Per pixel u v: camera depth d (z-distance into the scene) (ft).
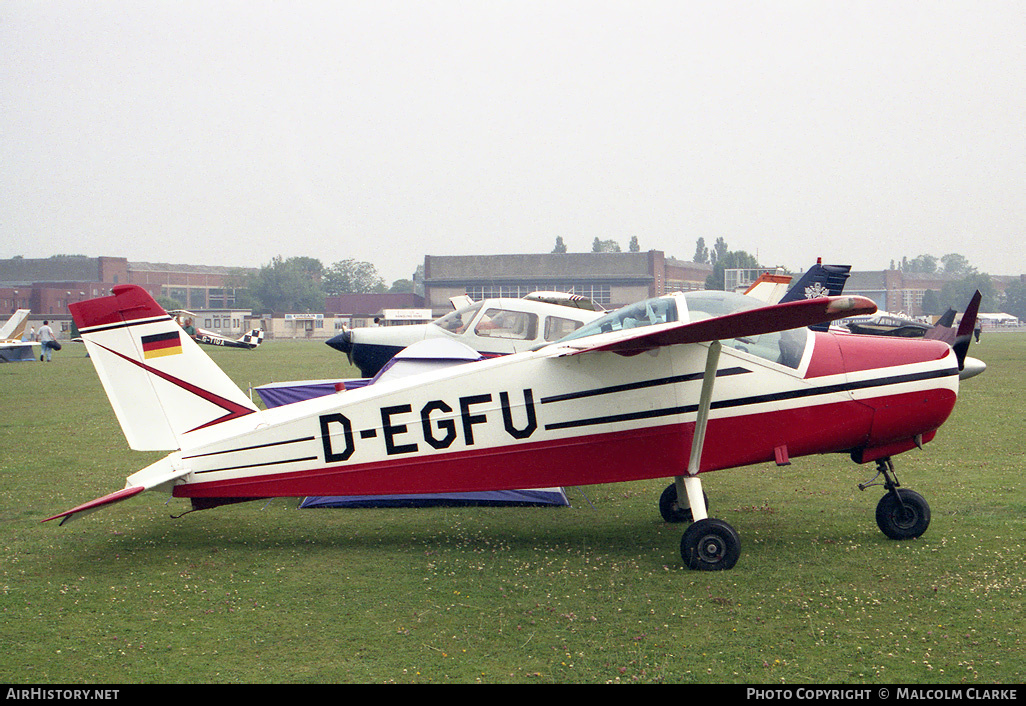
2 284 456.45
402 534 25.57
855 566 21.01
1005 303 532.32
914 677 14.53
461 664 15.46
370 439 23.43
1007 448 39.50
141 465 38.70
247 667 15.46
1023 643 15.88
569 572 21.18
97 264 457.68
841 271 77.77
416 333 48.42
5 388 82.89
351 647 16.37
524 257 411.34
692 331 19.19
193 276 520.42
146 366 23.86
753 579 20.21
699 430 21.97
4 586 20.47
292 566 22.09
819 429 23.17
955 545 22.62
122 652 16.24
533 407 23.20
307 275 553.64
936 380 23.52
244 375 92.17
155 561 22.65
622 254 408.05
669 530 25.79
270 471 23.52
